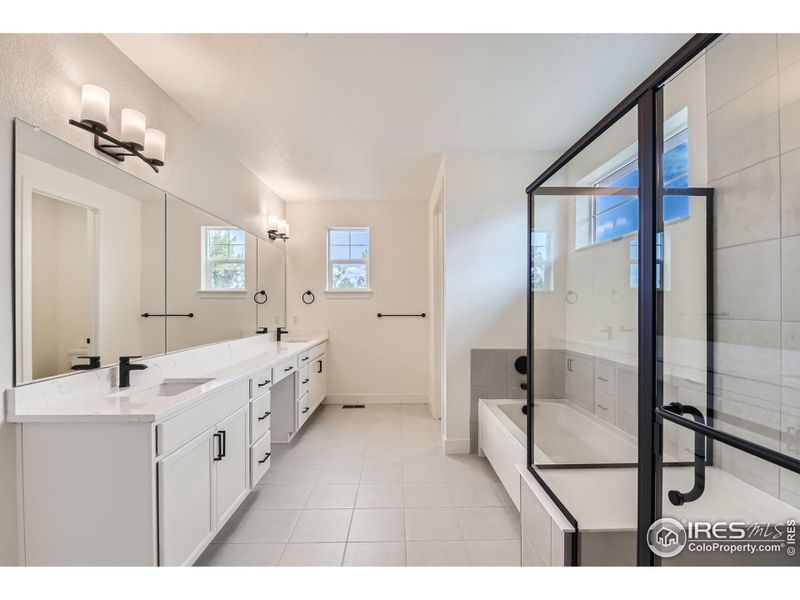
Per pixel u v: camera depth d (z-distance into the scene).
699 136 1.18
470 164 3.23
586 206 1.74
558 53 1.95
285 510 2.32
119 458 1.41
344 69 2.07
